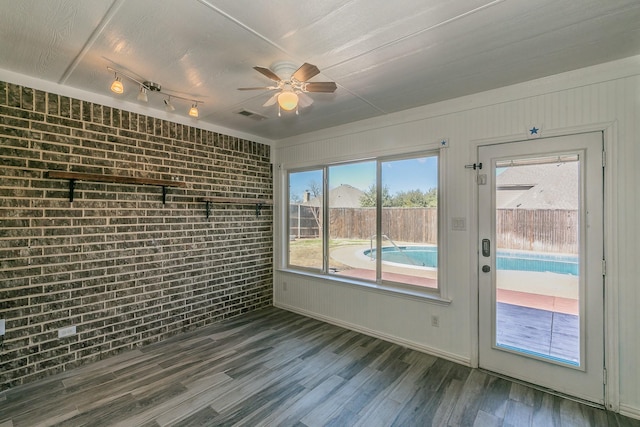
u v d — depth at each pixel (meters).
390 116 3.32
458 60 2.17
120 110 2.98
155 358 2.89
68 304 2.66
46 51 2.07
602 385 2.23
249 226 4.23
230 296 3.99
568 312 2.38
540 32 1.83
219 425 2.01
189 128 3.54
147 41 1.93
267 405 2.22
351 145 3.67
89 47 2.01
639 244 2.11
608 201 2.21
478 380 2.56
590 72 2.25
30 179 2.46
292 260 4.46
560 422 2.05
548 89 2.42
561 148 2.38
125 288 3.02
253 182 4.28
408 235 3.27
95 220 2.82
